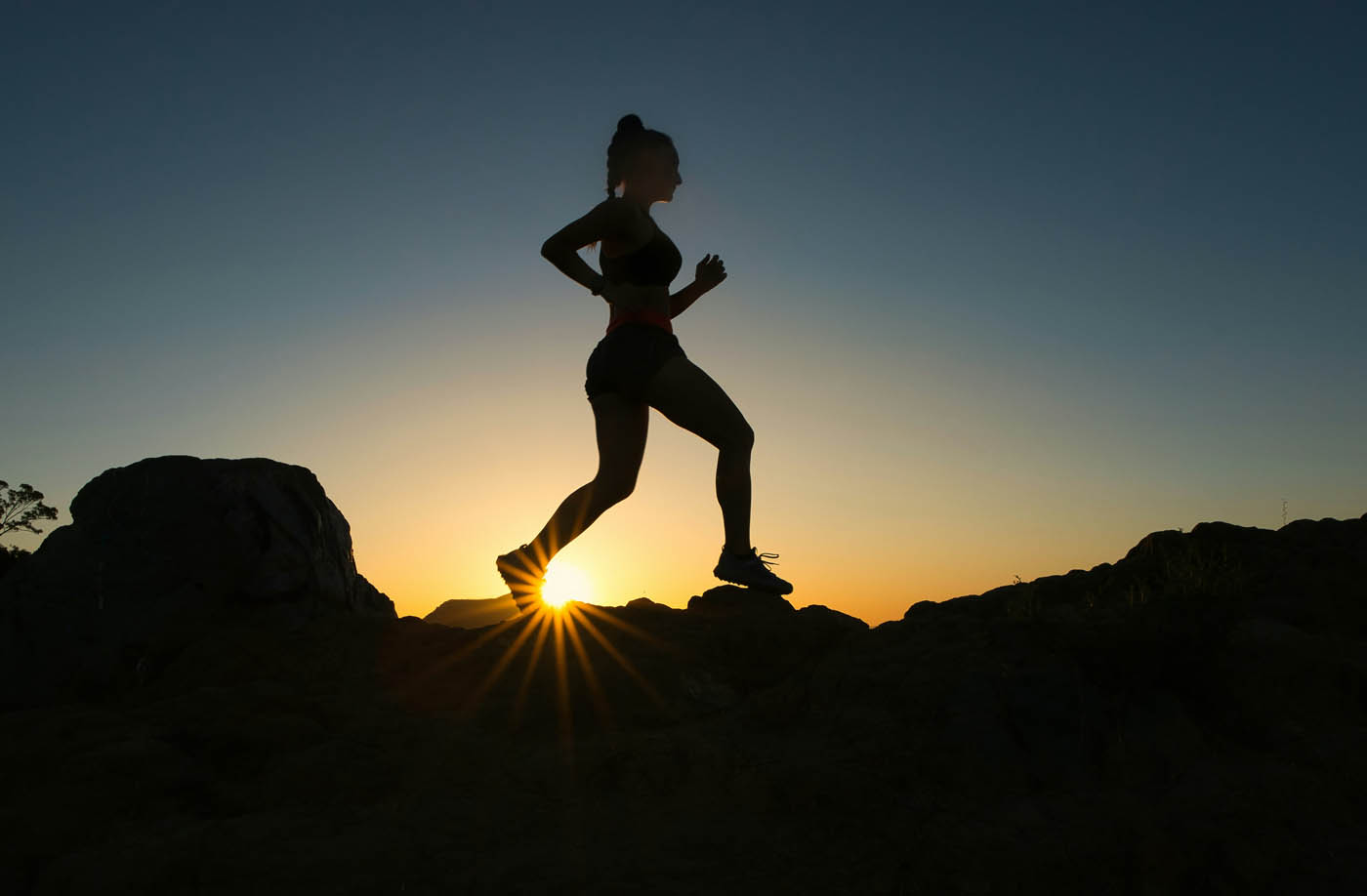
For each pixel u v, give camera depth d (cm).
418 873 261
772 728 357
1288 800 286
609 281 438
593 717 366
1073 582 463
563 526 444
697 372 427
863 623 450
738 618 438
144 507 485
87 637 449
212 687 382
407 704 376
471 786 314
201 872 256
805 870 267
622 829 288
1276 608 416
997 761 315
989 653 368
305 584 492
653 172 450
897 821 290
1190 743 319
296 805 303
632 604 487
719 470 439
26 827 277
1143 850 270
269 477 511
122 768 308
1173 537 463
